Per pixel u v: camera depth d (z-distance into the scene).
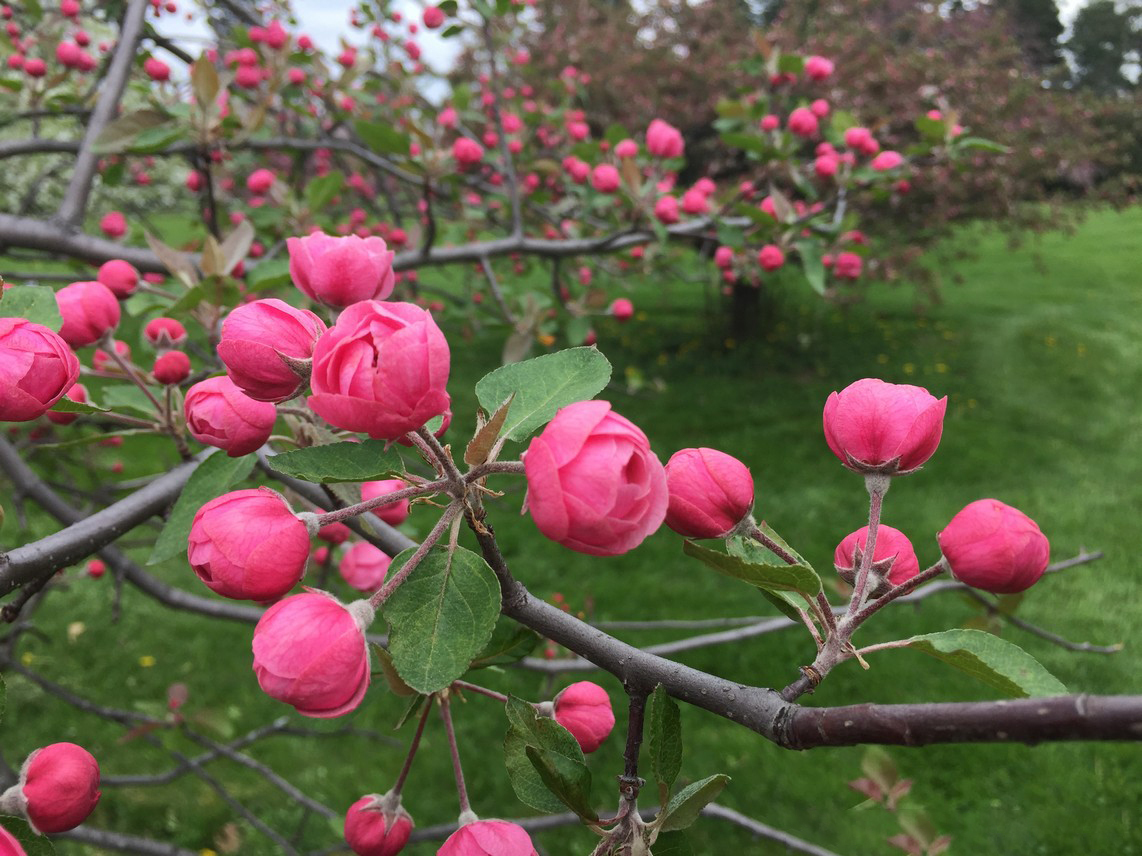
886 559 1.09
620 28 13.03
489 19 4.00
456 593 0.96
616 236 3.88
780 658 5.46
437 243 5.68
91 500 3.26
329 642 0.89
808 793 4.46
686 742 4.85
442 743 4.98
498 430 0.95
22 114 3.65
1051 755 4.68
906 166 4.09
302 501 1.53
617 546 0.88
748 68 4.60
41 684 3.21
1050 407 9.84
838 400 1.10
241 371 1.02
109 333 1.69
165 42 3.45
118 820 4.39
